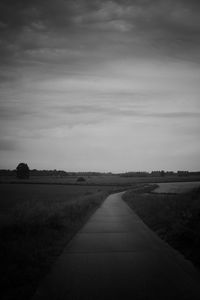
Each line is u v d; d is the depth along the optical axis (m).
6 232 11.09
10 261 7.41
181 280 6.25
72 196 44.44
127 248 9.47
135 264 7.52
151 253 8.71
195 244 8.82
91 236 11.77
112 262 7.75
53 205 19.66
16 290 5.76
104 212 22.22
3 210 25.50
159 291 5.67
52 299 5.39
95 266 7.38
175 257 8.16
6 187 81.69
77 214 18.25
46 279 6.42
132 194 44.19
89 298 5.41
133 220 17.23
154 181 145.88
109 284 6.09
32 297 5.48
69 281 6.29
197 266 7.25
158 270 6.96
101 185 101.44
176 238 10.25
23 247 8.74
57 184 106.50
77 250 9.23
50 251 8.83
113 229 13.66
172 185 93.00
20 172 171.12
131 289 5.80
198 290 5.71
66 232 12.36
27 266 7.14
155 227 13.66
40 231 11.60
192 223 11.53
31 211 13.61
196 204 16.41
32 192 57.34
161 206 19.70
